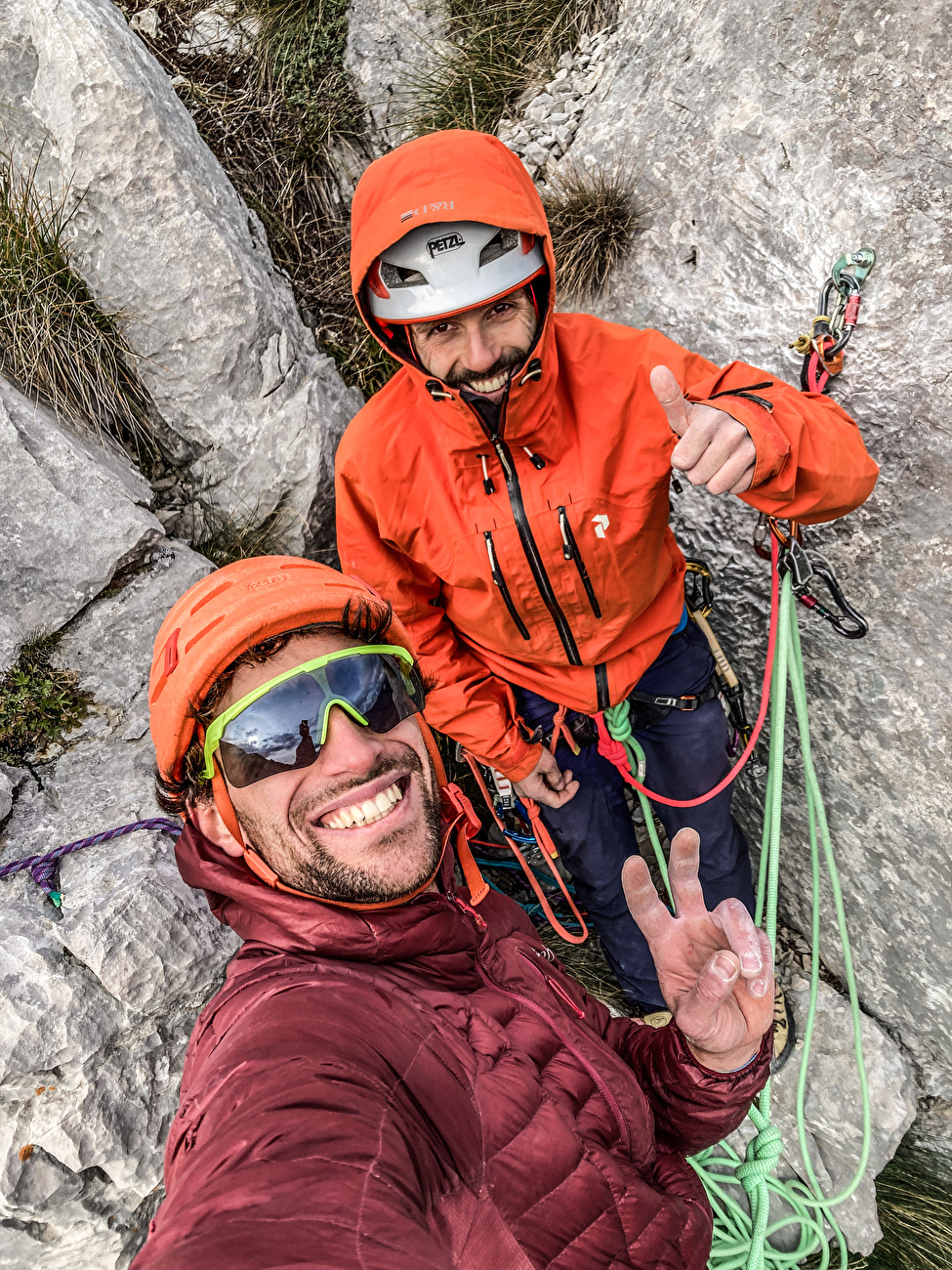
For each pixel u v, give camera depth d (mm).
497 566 877
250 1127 387
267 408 1363
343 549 947
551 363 811
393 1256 337
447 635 1001
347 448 889
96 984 921
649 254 1281
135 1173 922
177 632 565
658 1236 521
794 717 1232
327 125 1596
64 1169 892
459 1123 460
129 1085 929
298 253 1575
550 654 949
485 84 1540
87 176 1272
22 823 1044
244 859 558
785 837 1313
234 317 1327
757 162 1171
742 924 603
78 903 952
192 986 963
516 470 849
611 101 1379
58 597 1192
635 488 859
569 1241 473
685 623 1077
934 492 1037
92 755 1134
